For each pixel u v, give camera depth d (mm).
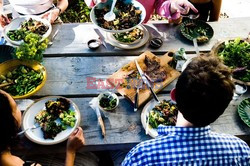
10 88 1798
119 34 2150
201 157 1120
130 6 2180
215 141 1134
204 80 1036
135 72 1924
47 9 2469
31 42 1840
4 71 1893
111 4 2184
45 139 1605
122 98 1835
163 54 2102
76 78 1934
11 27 2160
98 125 1707
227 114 1773
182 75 1095
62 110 1719
